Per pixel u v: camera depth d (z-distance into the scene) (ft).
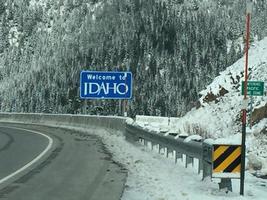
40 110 585.22
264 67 111.24
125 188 42.29
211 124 106.01
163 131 68.44
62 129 133.08
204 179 44.21
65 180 45.57
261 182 48.62
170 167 55.36
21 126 151.53
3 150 72.74
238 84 113.60
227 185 40.42
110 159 62.34
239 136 83.82
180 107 575.38
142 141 88.43
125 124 100.99
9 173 49.65
